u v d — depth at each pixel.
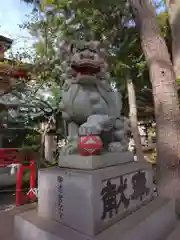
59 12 5.50
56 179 1.89
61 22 5.52
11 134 6.96
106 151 2.24
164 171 3.27
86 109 2.12
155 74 3.59
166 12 5.46
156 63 3.60
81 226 1.61
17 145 6.98
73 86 2.17
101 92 2.22
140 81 6.39
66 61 2.25
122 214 1.90
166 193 3.15
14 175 5.57
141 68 5.68
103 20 5.50
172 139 3.31
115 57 5.67
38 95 6.75
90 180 1.59
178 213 2.84
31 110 6.83
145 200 2.34
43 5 5.37
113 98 2.39
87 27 5.33
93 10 5.30
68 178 1.77
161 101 3.47
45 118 6.93
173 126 3.35
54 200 1.88
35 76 6.19
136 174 2.21
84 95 2.13
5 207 4.15
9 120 6.68
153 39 3.73
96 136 1.92
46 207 1.95
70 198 1.73
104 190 1.71
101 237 1.50
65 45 2.26
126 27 5.66
